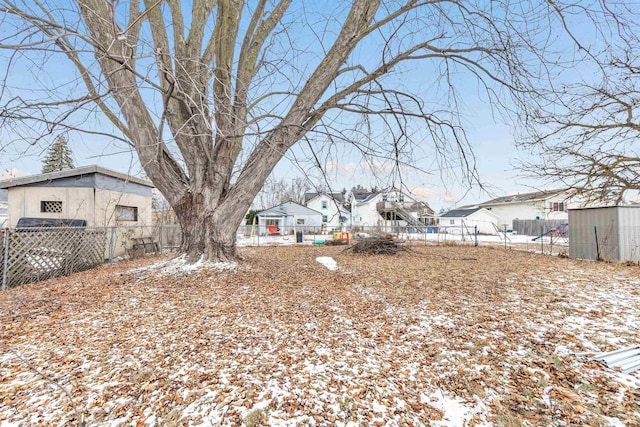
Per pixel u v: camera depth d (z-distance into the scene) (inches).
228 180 284.8
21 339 131.8
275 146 231.6
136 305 178.5
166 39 240.2
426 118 235.0
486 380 105.8
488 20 220.8
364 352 125.7
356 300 198.7
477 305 185.9
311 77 247.1
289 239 875.4
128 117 230.8
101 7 170.4
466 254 477.7
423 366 115.3
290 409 89.2
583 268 320.5
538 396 96.6
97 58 120.2
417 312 174.7
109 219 418.6
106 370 106.8
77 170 390.3
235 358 116.9
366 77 243.6
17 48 92.2
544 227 1040.2
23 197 388.5
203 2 245.0
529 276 274.1
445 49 240.2
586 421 84.6
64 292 208.5
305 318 162.7
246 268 270.8
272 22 265.0
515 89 226.7
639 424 82.6
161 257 434.6
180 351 121.1
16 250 245.8
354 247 508.4
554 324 152.9
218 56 236.8
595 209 400.2
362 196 1505.9
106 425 80.7
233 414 86.1
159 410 87.0
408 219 1063.6
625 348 124.0
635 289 219.5
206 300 188.7
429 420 86.6
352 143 206.5
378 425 84.3
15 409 86.4
